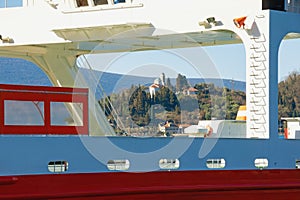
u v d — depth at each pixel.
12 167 24.97
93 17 31.09
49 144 25.47
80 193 25.62
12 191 24.81
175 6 30.47
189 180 27.45
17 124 25.06
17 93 25.08
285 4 29.88
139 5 30.64
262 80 29.09
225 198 28.12
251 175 28.73
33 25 32.19
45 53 34.34
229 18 29.73
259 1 29.39
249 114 29.36
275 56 29.25
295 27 29.97
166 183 27.06
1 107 24.80
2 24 32.56
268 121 28.98
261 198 28.94
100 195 25.94
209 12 30.02
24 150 25.12
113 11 30.84
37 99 25.41
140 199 26.58
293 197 29.73
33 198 24.98
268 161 29.14
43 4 31.98
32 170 25.22
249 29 29.34
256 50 29.23
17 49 33.66
